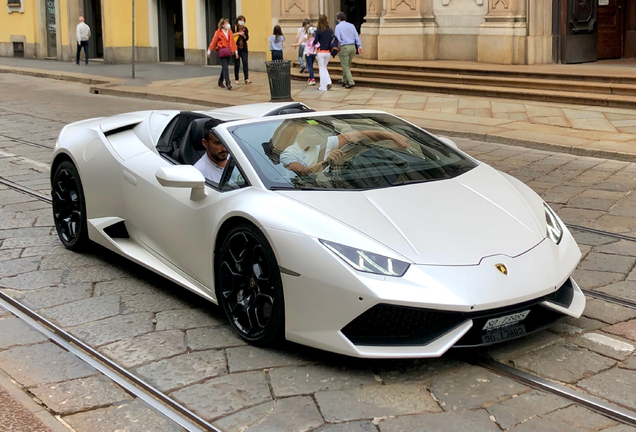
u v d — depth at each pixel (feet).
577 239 19.52
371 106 45.83
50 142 34.88
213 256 13.67
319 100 49.37
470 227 12.58
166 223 15.14
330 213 12.30
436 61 56.80
